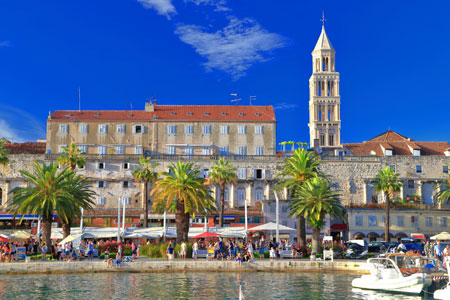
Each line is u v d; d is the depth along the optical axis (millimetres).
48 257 52812
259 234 85250
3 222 86500
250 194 96562
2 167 95125
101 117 104188
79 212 59250
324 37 144375
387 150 105875
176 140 103500
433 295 34375
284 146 111125
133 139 102938
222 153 103562
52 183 55875
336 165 98812
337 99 137750
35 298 31812
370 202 97875
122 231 64062
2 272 44688
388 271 37281
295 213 62594
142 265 46906
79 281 39844
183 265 47406
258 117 106938
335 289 36812
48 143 101375
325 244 61906
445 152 105562
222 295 33281
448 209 87688
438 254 49688
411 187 99562
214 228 65750
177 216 59438
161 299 31703
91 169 96062
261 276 44281
